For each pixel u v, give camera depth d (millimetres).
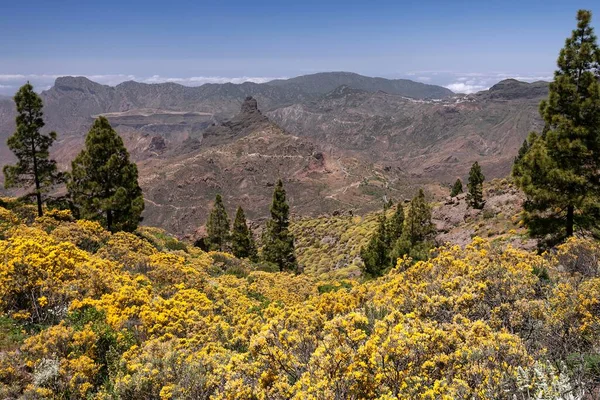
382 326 6625
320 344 6680
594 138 19469
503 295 8453
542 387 4891
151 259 19906
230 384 6113
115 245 20797
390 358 5559
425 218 35344
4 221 22656
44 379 7250
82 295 11578
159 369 7531
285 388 5902
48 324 9844
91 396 7289
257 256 56375
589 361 5832
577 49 19609
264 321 11188
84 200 32188
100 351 8734
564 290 8219
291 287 22344
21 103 30734
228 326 10453
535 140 21859
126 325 10250
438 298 8633
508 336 5988
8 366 7598
